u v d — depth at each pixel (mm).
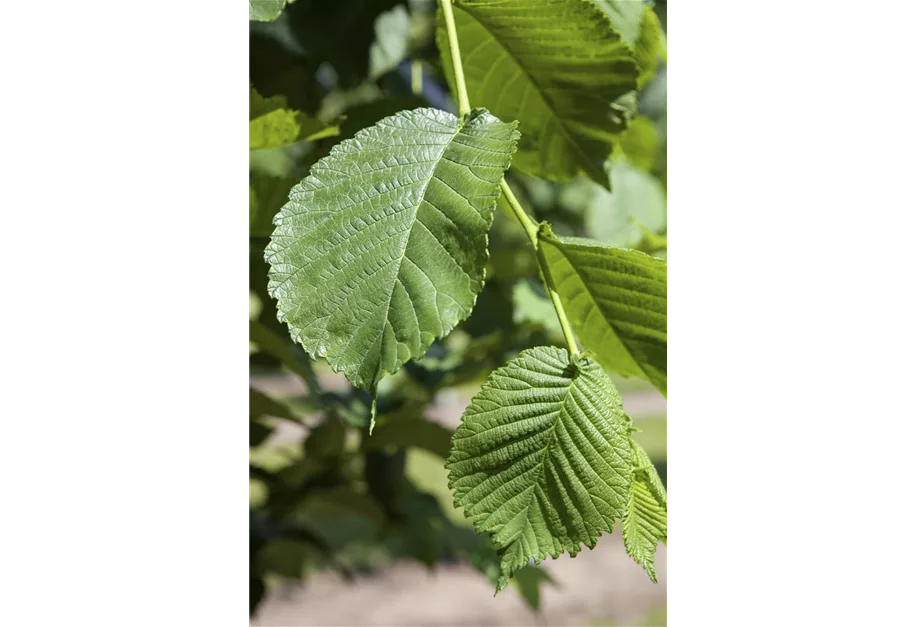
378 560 5027
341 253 702
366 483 1519
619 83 912
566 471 712
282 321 692
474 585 4906
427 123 736
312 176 716
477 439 715
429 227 706
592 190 1401
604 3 964
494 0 862
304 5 1212
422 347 688
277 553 1591
